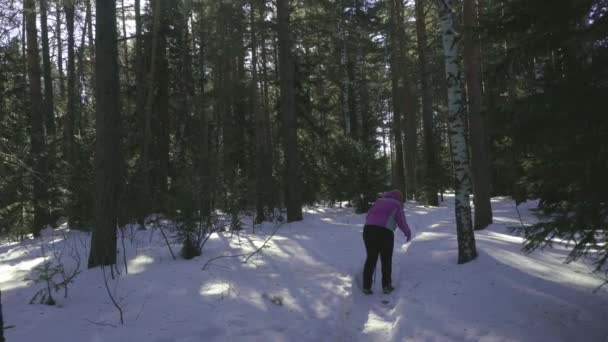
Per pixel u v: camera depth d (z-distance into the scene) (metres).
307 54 19.41
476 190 9.66
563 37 3.35
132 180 10.65
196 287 5.16
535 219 10.05
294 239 8.89
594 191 3.23
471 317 3.99
